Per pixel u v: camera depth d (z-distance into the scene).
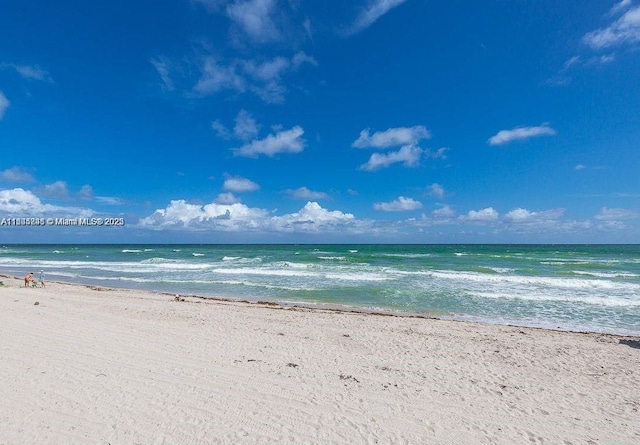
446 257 46.66
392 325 11.38
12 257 51.75
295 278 24.80
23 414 4.71
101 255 57.16
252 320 11.55
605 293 18.62
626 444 4.60
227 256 51.84
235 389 5.76
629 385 6.64
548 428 4.95
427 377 6.71
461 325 11.66
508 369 7.39
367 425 4.82
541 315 14.16
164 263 38.59
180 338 8.59
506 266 32.88
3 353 6.93
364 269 30.22
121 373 6.18
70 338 8.10
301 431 4.60
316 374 6.60
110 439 4.25
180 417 4.80
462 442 4.53
